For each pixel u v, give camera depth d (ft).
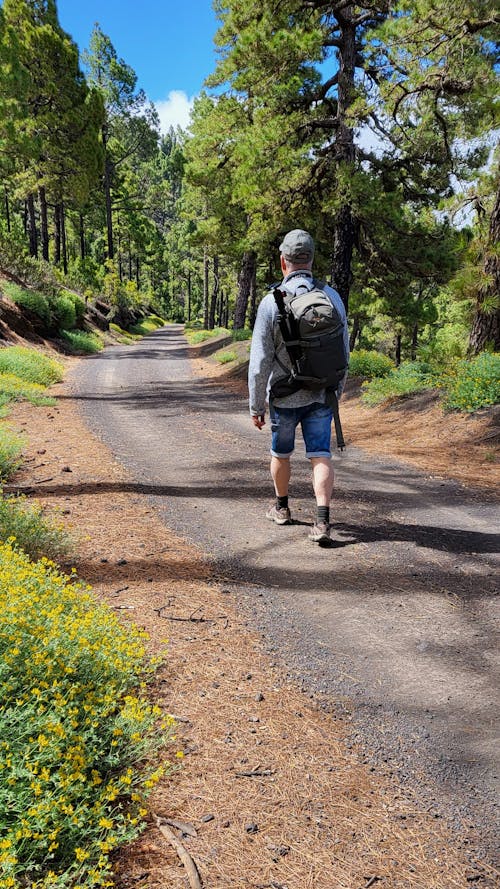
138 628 10.43
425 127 47.42
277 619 11.10
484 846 6.25
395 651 10.01
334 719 8.30
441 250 51.85
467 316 35.14
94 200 159.84
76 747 6.45
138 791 6.82
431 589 12.25
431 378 36.52
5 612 8.10
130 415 36.83
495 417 27.43
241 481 20.93
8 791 5.83
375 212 49.93
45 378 49.78
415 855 6.12
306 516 16.89
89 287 142.41
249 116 62.59
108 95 139.64
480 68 36.88
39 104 103.19
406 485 20.24
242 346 76.59
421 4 36.55
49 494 18.61
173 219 329.11
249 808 6.72
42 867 5.86
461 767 7.38
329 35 53.06
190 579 12.72
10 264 89.51
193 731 7.94
